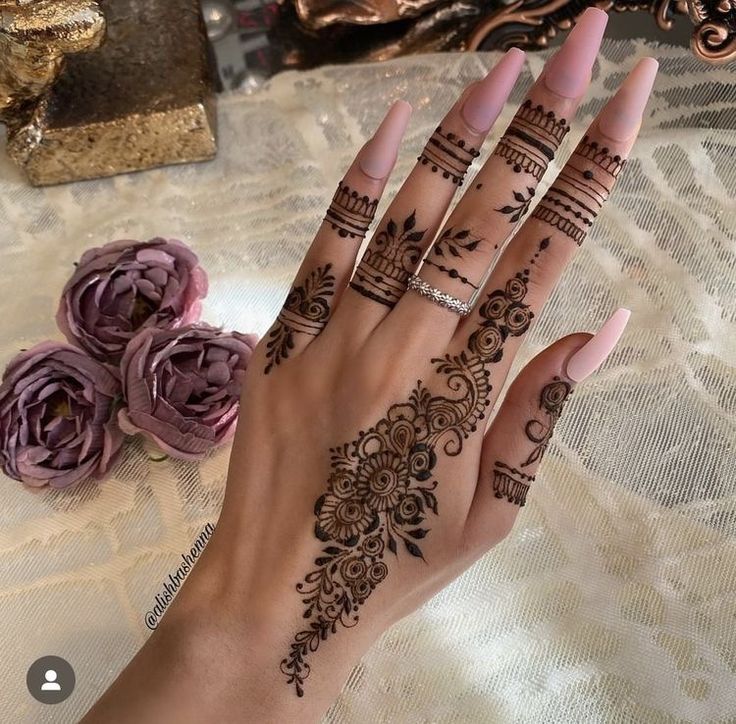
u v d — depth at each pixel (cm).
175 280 62
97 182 77
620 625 54
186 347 58
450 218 51
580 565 56
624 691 53
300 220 73
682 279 63
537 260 50
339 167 75
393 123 49
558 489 58
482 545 50
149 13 76
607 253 66
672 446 59
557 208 49
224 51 82
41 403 58
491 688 54
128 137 74
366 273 51
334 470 50
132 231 74
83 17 64
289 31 80
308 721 48
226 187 76
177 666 47
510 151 49
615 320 48
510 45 76
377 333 51
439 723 53
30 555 60
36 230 75
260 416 52
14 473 58
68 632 58
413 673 55
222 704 47
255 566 49
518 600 56
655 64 47
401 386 50
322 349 52
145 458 63
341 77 79
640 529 57
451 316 50
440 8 78
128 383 57
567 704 53
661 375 61
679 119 70
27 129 72
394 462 49
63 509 62
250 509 50
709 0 64
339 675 49
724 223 65
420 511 49
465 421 50
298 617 48
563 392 49
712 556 55
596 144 49
